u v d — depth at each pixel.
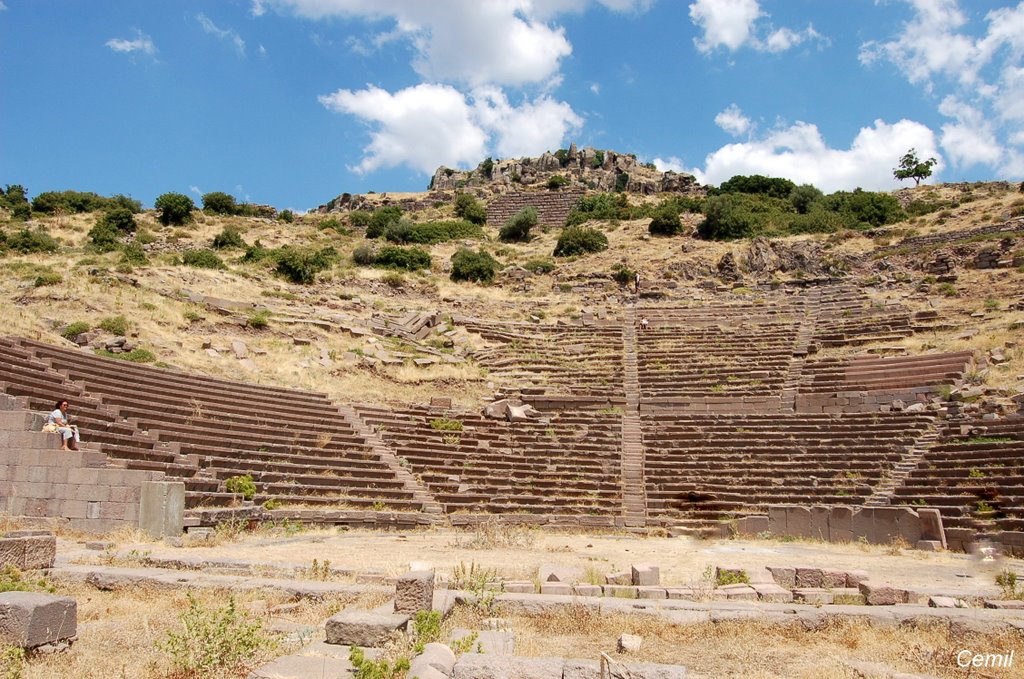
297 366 39.44
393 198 111.62
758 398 39.50
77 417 22.56
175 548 17.66
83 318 36.34
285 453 28.72
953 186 86.88
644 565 14.93
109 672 8.66
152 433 25.00
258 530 22.64
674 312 54.53
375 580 13.95
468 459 33.28
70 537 18.72
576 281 63.81
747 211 80.94
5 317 33.41
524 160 126.94
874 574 18.11
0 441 20.14
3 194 81.56
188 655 8.77
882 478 29.45
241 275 51.12
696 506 30.08
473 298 58.62
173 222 76.81
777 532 26.88
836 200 83.31
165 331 37.91
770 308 53.28
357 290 56.38
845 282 56.62
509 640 10.39
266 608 11.83
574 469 33.19
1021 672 9.90
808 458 32.12
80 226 69.06
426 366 43.75
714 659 10.34
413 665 8.48
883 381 38.34
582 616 12.02
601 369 45.25
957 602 12.97
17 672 7.98
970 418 32.06
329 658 8.95
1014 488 25.48
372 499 27.84
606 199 93.75
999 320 43.12
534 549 21.70
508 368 45.38
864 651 10.66
